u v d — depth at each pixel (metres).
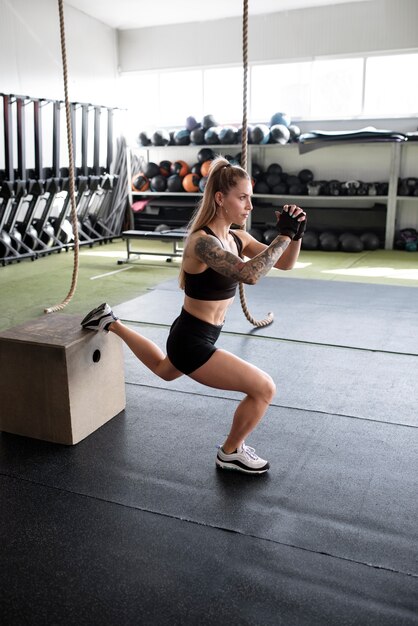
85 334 2.57
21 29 7.76
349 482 2.25
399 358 3.67
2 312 4.92
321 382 3.28
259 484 2.24
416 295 5.33
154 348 2.39
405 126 8.43
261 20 8.78
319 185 8.40
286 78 8.99
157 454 2.48
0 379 2.61
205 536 1.92
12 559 1.81
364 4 8.16
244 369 2.12
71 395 2.50
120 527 1.98
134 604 1.62
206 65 9.30
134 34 9.64
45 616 1.58
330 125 8.85
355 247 8.04
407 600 1.62
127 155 9.51
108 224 9.73
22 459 2.45
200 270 2.02
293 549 1.85
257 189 8.75
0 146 7.83
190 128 9.02
